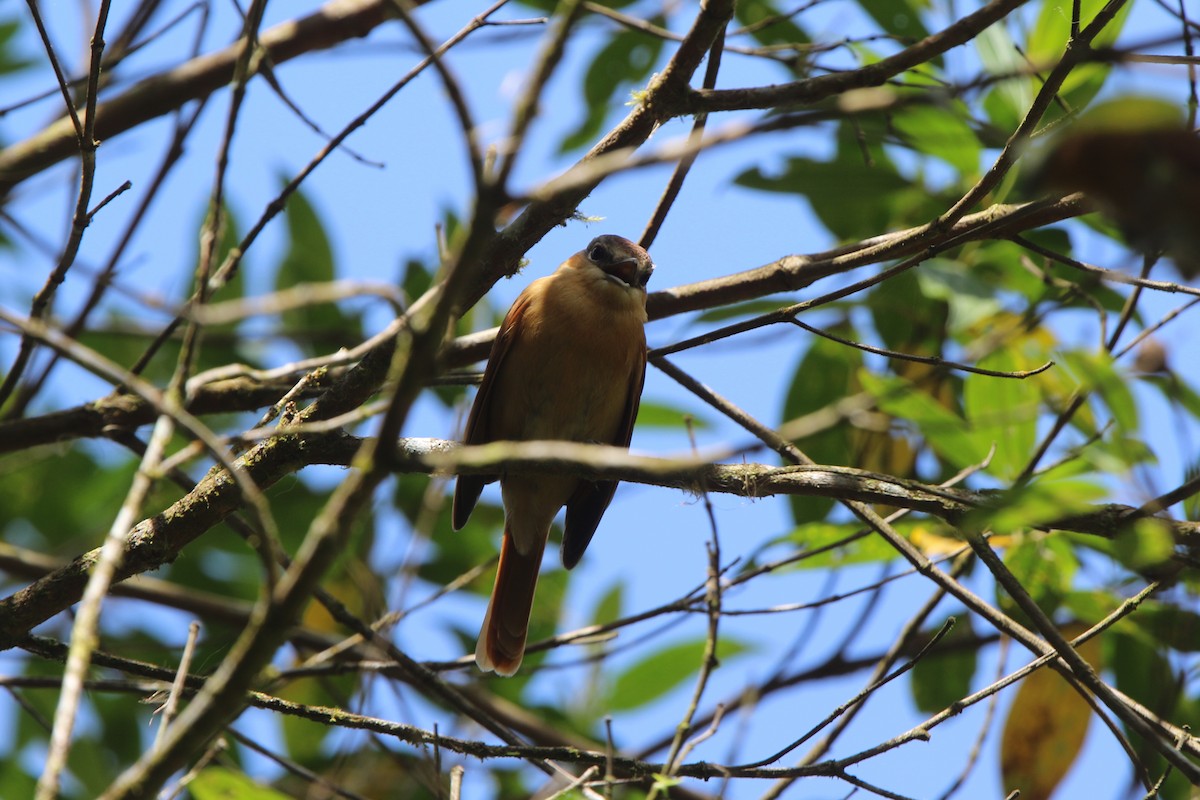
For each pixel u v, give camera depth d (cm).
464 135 377
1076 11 584
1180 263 242
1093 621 802
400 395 396
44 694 1005
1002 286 941
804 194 874
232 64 827
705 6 595
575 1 378
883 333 991
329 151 643
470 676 1081
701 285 895
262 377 562
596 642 838
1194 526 550
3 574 1034
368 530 1078
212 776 668
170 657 1020
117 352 1070
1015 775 823
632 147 646
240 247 616
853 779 605
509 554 926
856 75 618
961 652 986
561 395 934
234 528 783
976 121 770
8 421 808
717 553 660
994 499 423
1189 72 527
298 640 967
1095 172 247
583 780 619
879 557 834
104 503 1090
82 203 612
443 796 669
